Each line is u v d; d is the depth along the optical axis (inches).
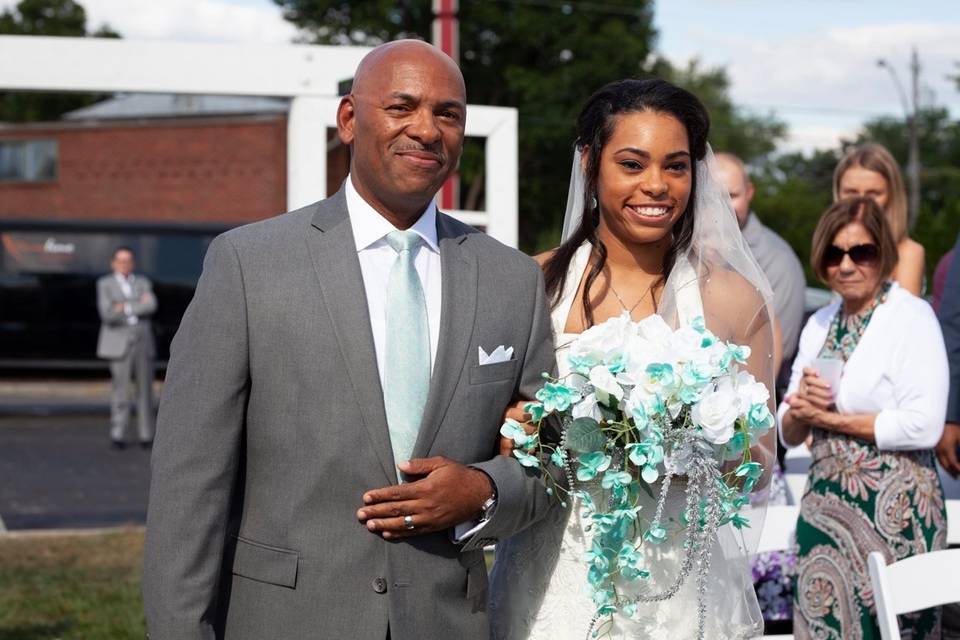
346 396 99.7
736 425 110.6
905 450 157.4
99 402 687.7
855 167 208.8
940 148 2689.5
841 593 158.6
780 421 177.5
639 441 110.3
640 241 118.9
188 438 98.5
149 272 729.0
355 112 103.0
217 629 102.3
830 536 160.1
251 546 101.3
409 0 1140.5
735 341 121.3
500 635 121.1
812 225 1128.8
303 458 99.7
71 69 223.3
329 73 229.9
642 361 109.0
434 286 106.0
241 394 100.5
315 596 99.4
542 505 110.6
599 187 119.8
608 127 117.4
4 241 718.5
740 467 111.6
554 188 1115.3
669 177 116.4
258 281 100.5
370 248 104.7
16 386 733.9
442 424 102.0
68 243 725.3
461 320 104.9
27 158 1008.9
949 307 183.9
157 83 225.9
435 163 101.3
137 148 998.4
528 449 106.9
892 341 158.6
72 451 494.9
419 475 99.9
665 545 115.1
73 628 223.5
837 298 195.5
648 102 116.6
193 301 102.2
